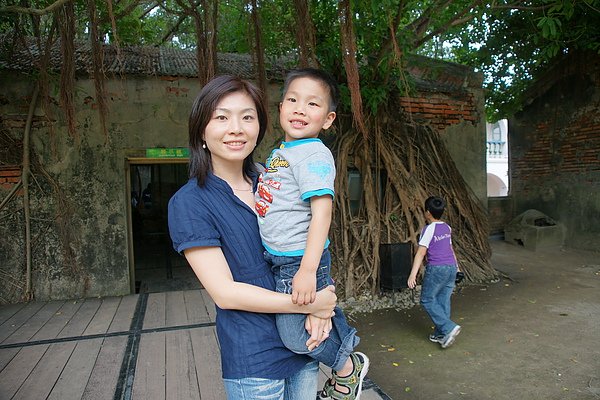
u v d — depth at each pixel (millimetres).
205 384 3074
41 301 5680
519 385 3820
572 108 9570
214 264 1386
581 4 6949
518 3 7043
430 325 5375
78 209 5926
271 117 6730
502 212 11094
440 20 6457
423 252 4480
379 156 7215
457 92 8133
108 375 3236
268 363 1416
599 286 6852
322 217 1368
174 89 6285
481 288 6867
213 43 4754
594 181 9211
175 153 6293
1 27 5895
